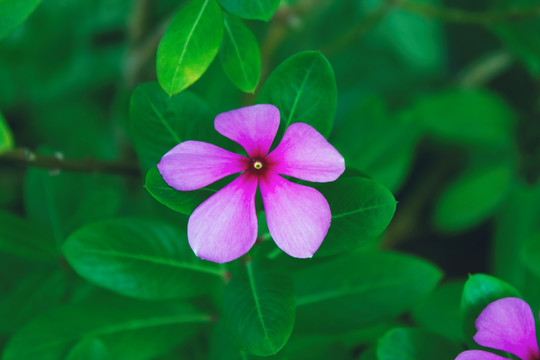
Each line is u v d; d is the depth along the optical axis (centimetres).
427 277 32
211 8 27
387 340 28
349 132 40
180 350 34
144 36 42
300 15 40
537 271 32
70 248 30
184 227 31
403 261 32
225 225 27
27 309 33
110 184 39
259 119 26
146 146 28
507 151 42
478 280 27
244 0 27
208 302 33
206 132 28
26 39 50
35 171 36
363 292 32
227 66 28
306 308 32
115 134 45
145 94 28
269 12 27
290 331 27
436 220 42
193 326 32
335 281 32
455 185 42
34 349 31
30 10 28
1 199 50
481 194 42
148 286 30
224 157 27
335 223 27
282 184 27
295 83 28
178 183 26
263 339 27
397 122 40
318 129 28
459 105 40
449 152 48
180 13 27
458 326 34
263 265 28
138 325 32
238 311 28
